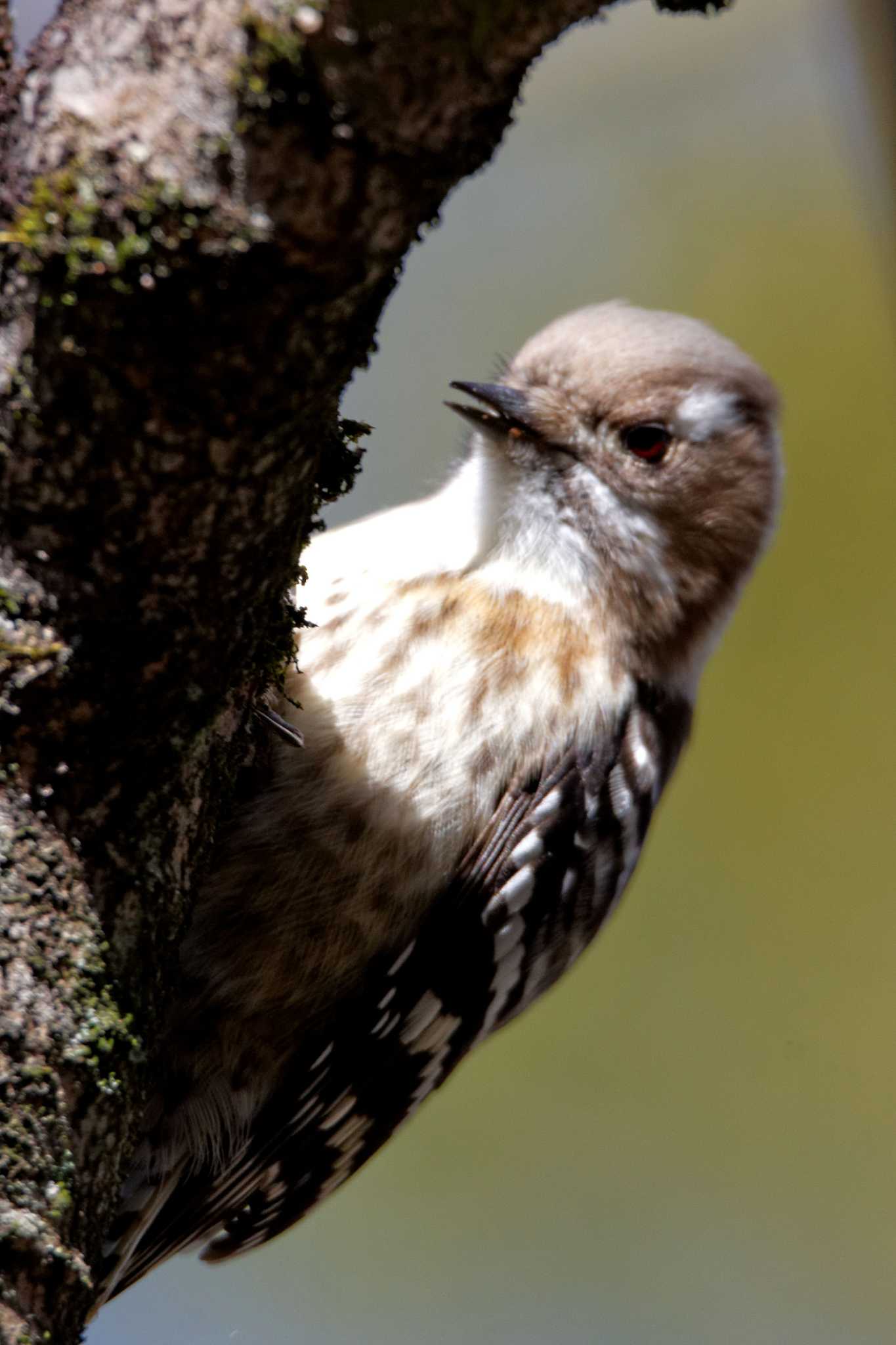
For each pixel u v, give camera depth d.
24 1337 5.41
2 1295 5.41
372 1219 15.59
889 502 16.75
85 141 5.00
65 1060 5.64
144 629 5.64
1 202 5.13
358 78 4.88
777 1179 15.98
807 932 16.59
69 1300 5.59
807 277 16.66
